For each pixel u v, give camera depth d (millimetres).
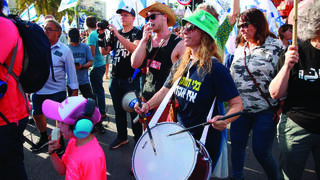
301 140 1676
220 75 1524
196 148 1400
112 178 2715
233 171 2465
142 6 4324
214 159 1721
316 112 1580
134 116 3217
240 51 2348
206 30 1519
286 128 1771
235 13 2469
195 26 1574
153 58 2555
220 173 1753
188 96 1632
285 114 1756
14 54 1644
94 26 4512
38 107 3125
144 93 2699
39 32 1957
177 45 2426
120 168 2916
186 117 1686
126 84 3172
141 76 3150
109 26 2930
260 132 2129
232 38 3523
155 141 1582
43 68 1939
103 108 4398
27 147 3408
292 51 1496
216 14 1680
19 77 1842
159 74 2521
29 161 3037
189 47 1727
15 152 1707
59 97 3096
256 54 2154
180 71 1751
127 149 3383
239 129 2318
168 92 1740
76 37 3961
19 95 1787
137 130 3293
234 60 2385
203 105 1594
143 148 1593
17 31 1711
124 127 3424
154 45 2588
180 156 1434
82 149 1501
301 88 1612
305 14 1479
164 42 2496
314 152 1694
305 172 2848
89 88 4312
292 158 1749
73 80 3145
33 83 1932
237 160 2400
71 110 1386
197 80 1594
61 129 1435
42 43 1931
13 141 1676
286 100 1752
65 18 12039
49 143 1397
